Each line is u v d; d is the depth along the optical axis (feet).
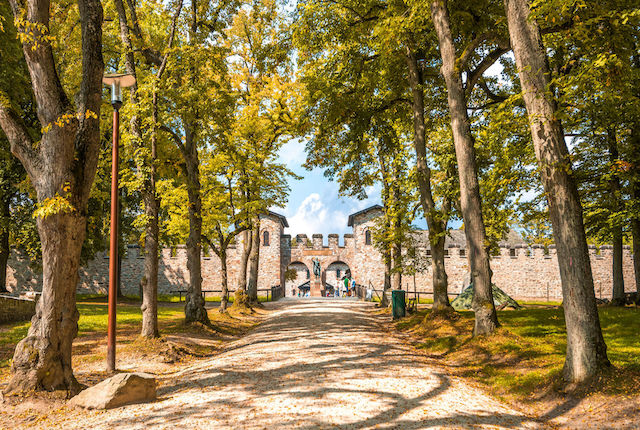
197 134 43.60
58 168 23.58
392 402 21.45
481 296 37.32
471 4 42.86
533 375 25.96
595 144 59.57
